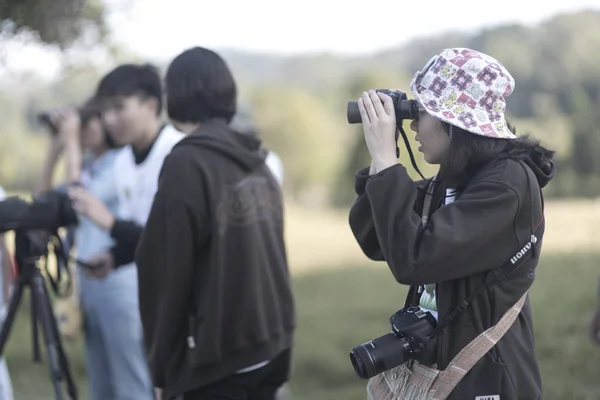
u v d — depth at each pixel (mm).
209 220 2887
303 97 39062
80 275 4184
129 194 3934
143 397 4086
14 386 6105
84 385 6160
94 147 4191
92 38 5211
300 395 5906
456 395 2197
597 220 11758
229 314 2941
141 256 2891
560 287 7176
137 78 3805
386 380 2373
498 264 2164
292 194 36156
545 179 2260
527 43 35969
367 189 2230
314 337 7230
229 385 3000
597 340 3635
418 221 2170
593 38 34406
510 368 2201
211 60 3057
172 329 2891
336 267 11828
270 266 3117
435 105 2211
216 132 3000
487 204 2129
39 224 3391
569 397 4961
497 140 2211
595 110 27266
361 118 2346
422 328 2254
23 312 7617
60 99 5273
